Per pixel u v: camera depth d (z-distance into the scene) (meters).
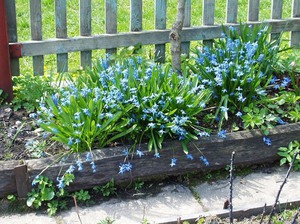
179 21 1.92
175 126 1.64
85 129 1.63
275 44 2.08
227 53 1.91
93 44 2.15
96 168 1.63
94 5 3.04
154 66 1.79
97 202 1.62
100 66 1.85
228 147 1.72
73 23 2.81
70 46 2.13
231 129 1.78
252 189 1.68
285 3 3.18
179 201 1.63
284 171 1.76
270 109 1.88
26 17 2.86
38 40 2.10
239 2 3.13
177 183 1.70
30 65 2.43
